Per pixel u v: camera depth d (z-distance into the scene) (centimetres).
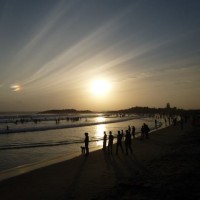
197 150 2312
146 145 3100
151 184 1320
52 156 2747
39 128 6612
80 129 6762
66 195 1310
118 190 1282
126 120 12731
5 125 9106
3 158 2625
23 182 1581
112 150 2755
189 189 1199
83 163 2119
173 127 5912
